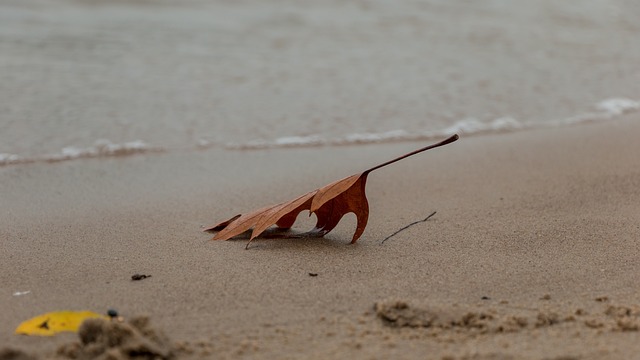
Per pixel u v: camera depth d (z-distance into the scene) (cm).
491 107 1106
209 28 1476
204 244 584
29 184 761
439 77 1245
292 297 482
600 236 607
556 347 407
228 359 397
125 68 1204
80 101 1043
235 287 497
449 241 596
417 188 761
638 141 955
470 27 1590
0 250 569
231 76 1195
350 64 1293
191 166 837
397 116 1052
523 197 726
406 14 1670
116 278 512
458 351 403
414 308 451
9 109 991
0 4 1545
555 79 1266
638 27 1658
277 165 851
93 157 858
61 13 1516
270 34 1455
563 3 1848
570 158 878
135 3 1631
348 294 488
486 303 475
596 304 475
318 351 406
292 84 1173
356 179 571
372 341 418
